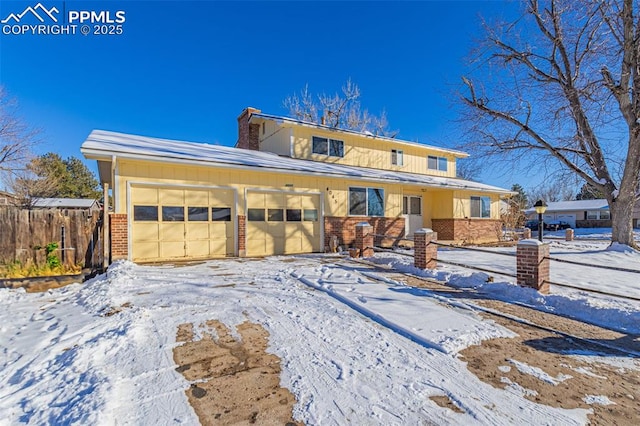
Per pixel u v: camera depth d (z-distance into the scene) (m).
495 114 13.74
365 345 3.83
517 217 24.67
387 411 2.60
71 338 3.87
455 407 2.67
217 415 2.51
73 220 7.49
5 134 21.47
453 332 4.20
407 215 16.94
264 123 16.88
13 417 2.44
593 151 13.36
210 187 10.41
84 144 8.92
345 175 12.67
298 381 3.02
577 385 3.05
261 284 6.64
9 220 6.89
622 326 4.62
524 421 2.50
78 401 2.59
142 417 2.46
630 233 12.59
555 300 5.48
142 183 9.33
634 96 11.48
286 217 11.96
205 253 10.38
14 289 6.24
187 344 3.77
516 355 3.65
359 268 8.47
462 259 10.71
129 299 5.48
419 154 19.19
